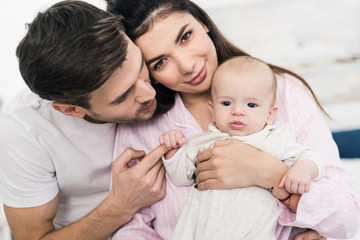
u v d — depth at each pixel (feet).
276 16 7.93
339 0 7.62
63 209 4.02
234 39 8.18
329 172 3.19
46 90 2.65
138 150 3.54
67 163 3.57
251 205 2.94
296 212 2.85
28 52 2.57
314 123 3.42
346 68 7.80
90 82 2.52
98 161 3.69
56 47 2.46
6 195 3.49
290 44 7.98
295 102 3.53
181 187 3.39
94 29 2.47
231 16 8.09
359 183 5.60
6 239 6.71
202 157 3.22
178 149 3.28
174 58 3.10
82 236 3.51
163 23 3.01
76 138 3.51
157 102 3.66
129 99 2.88
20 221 3.55
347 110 7.86
